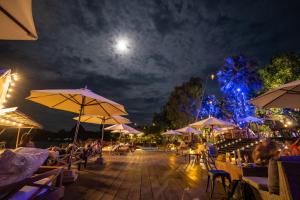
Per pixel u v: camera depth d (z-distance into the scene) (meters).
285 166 2.52
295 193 2.39
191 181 6.18
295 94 4.12
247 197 3.54
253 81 24.28
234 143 15.48
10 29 1.88
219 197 4.38
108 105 6.32
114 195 4.46
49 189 3.26
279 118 17.88
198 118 29.33
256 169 4.07
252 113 23.59
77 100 6.19
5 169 2.14
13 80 4.93
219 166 6.82
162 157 15.42
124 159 13.23
